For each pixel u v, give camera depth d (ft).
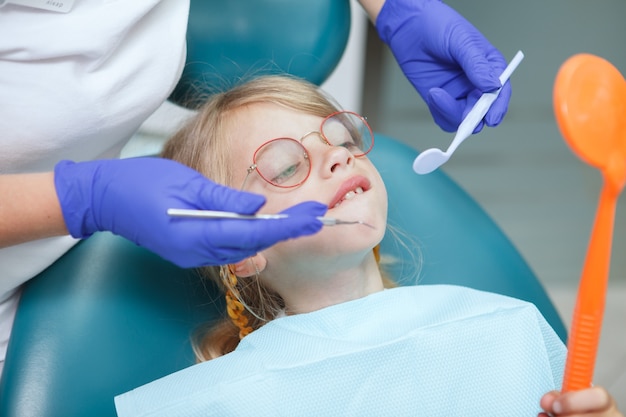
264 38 3.87
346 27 4.04
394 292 3.34
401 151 4.38
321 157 3.24
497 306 3.19
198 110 3.90
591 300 2.30
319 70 4.07
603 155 2.11
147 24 3.38
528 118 7.81
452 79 3.87
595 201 7.07
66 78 3.13
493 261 4.06
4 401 3.27
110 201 2.87
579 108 2.10
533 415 3.00
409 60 3.98
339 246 3.12
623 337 5.73
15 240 2.99
